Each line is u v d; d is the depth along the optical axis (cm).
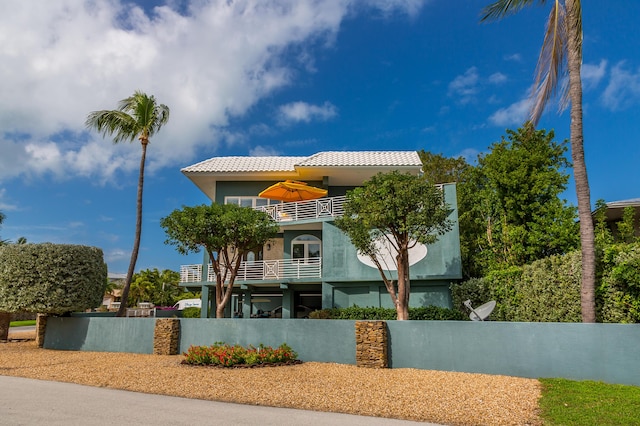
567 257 1338
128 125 2109
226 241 1786
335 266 2083
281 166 2570
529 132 1623
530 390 919
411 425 686
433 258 1945
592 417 709
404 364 1212
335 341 1301
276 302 2534
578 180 1162
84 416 709
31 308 1627
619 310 1109
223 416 718
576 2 1189
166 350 1487
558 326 1065
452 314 1730
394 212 1495
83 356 1477
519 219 2261
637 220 1978
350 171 2411
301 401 832
